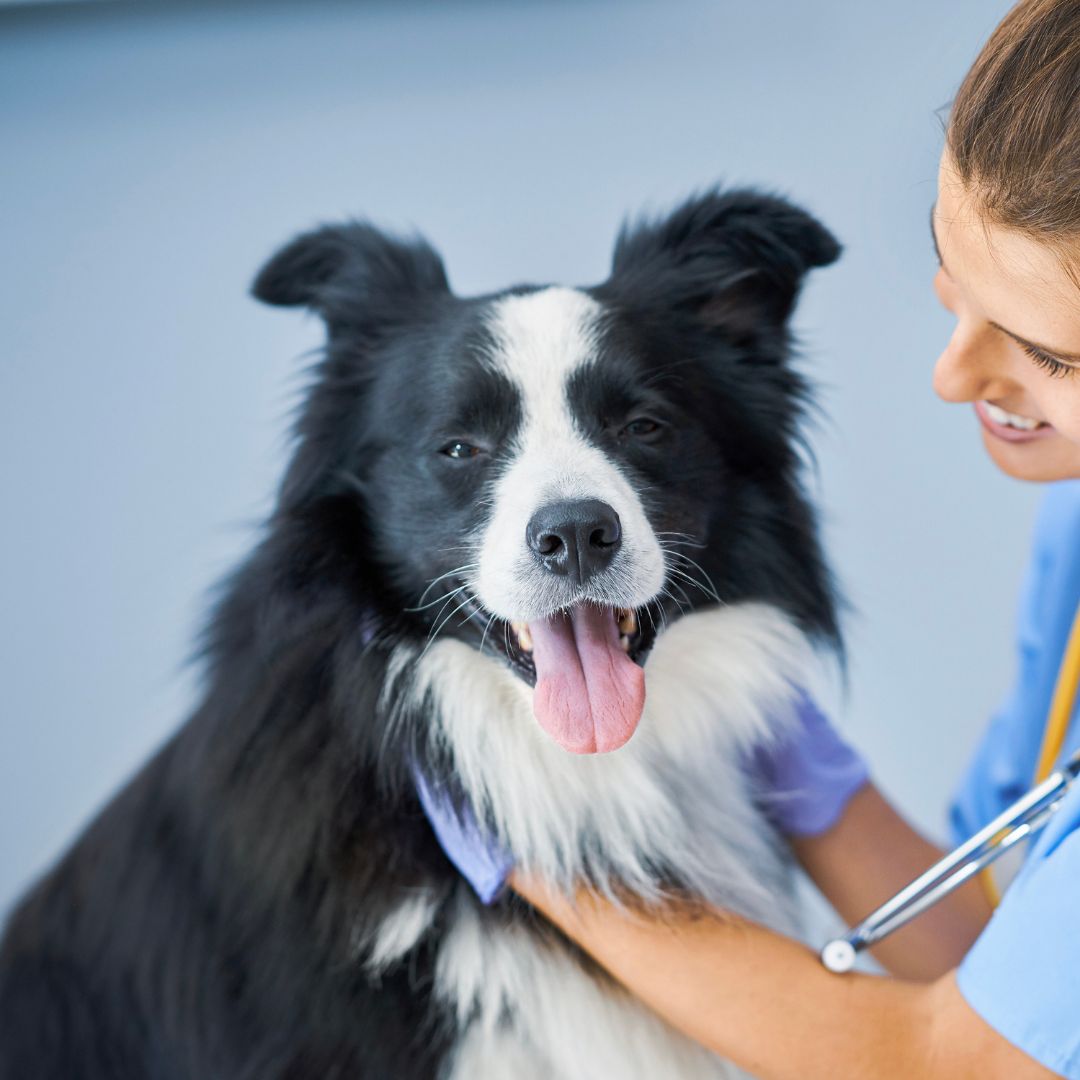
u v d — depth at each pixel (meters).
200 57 3.84
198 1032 1.45
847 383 3.05
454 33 3.90
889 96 3.38
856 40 3.53
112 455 3.03
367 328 1.55
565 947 1.33
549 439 1.39
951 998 1.10
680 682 1.46
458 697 1.38
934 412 3.06
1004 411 1.19
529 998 1.32
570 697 1.31
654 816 1.36
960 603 2.78
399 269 1.57
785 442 1.54
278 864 1.34
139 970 1.51
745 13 3.79
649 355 1.45
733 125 3.33
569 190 3.22
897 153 3.19
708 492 1.47
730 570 1.50
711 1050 1.35
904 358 3.06
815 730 1.53
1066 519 1.49
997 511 2.96
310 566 1.44
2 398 3.07
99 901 1.57
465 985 1.31
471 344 1.43
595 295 1.50
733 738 1.49
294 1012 1.34
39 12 3.92
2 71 3.80
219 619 1.48
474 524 1.38
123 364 3.19
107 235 3.32
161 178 3.36
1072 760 1.14
